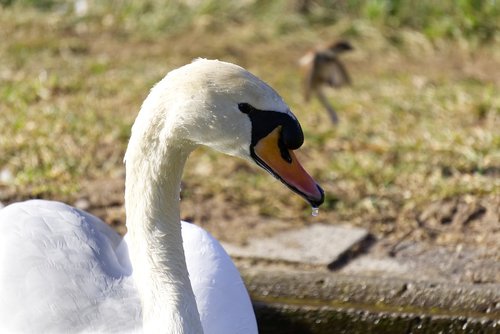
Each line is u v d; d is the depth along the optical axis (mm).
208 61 5926
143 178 6137
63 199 10227
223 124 5777
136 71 14750
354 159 11297
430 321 8242
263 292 8625
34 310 6363
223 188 10562
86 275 6578
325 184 10680
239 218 9922
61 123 12148
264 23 17016
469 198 10164
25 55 15344
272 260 9094
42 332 6293
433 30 16281
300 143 5844
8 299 6465
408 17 16781
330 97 13742
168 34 16688
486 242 9422
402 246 9398
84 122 12266
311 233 9609
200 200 10281
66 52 15625
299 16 17062
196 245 7418
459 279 8766
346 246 9305
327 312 8375
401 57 15719
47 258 6656
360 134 12172
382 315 8289
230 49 16047
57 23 16875
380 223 9836
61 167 10930
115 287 6543
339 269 8977
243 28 16906
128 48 15984
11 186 10469
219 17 17188
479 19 16328
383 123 12594
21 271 6582
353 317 8344
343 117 12875
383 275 8844
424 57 15734
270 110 5793
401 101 13469
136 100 13367
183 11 17312
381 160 11266
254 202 10289
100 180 10695
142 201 6195
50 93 13523
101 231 7352
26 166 10961
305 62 12430
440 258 9148
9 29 16531
